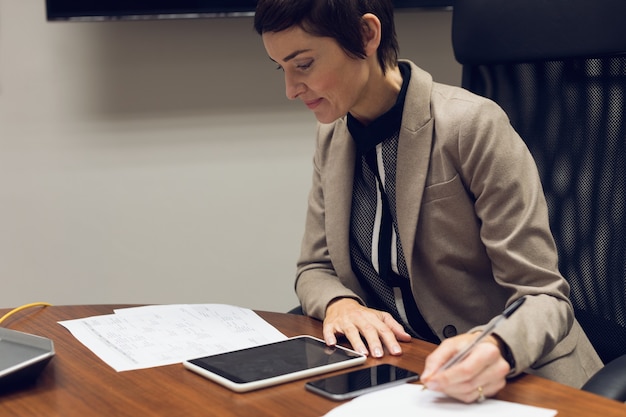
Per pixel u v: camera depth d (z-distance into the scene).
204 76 2.22
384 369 1.02
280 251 2.35
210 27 2.21
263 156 2.29
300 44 1.16
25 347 1.02
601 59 1.38
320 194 1.50
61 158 2.19
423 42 2.34
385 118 1.31
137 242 2.26
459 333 1.34
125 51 2.18
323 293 1.32
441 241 1.31
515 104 1.49
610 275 1.36
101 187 2.22
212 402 0.91
